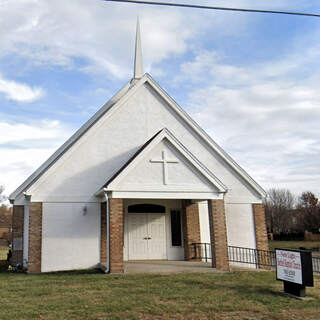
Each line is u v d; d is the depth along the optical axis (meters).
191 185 13.85
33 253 14.21
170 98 17.27
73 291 9.66
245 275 12.27
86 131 16.12
